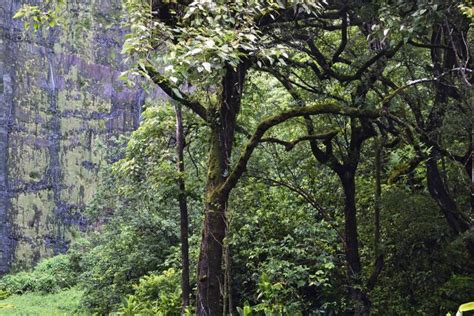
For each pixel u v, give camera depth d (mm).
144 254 14258
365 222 10156
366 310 8633
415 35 6910
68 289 22172
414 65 8656
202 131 10102
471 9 5668
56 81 27328
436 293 9242
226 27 5461
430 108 8531
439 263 9469
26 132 26469
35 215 26375
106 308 14383
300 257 9656
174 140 10711
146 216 14523
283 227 10312
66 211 27062
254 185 9695
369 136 8445
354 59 8625
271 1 6082
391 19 6625
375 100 8125
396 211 9414
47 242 26531
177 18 6051
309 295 10172
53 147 27062
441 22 6926
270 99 9805
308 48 9109
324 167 10055
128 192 12148
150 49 5215
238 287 10570
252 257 9820
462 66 7113
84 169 27609
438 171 8242
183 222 10023
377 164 8930
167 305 11344
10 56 26219
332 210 10453
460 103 7750
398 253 9656
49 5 7676
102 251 15727
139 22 5324
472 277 9234
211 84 6684
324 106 6734
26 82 26609
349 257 8688
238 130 8883
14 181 25969
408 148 8789
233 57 5078
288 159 9859
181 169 9844
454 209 8297
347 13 8047
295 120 9125
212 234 6285
